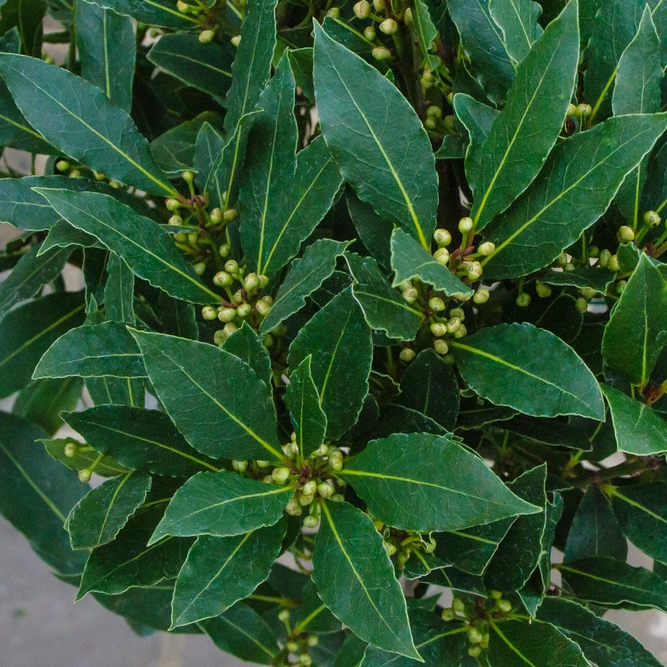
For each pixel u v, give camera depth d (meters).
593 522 0.54
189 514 0.41
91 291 0.53
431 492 0.42
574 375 0.43
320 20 0.54
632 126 0.42
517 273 0.45
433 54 0.49
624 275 0.47
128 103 0.53
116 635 1.08
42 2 0.55
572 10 0.42
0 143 0.53
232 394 0.44
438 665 0.49
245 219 0.49
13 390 0.58
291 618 0.58
